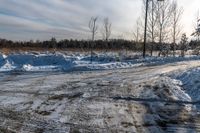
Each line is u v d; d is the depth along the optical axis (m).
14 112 9.76
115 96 12.25
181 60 31.22
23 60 31.73
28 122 8.62
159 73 19.28
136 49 51.28
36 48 61.47
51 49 59.81
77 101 11.38
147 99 11.73
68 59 33.22
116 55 38.97
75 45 70.25
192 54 43.47
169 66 23.98
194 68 19.00
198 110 10.12
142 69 22.34
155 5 38.72
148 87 14.14
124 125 8.34
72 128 8.05
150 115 9.41
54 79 17.39
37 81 16.58
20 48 58.53
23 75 19.73
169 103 11.09
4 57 29.92
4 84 15.54
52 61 32.31
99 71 21.61
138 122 8.63
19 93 12.96
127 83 15.40
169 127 8.17
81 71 21.84
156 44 43.53
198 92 12.38
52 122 8.62
